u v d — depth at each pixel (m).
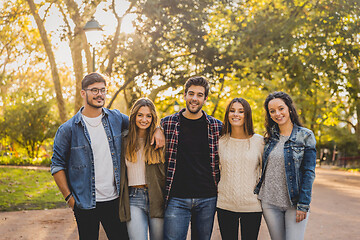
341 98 27.62
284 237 3.95
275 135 4.09
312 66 15.68
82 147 3.85
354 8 15.29
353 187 16.61
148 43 16.30
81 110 4.02
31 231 6.78
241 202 4.12
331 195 13.17
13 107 31.27
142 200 3.98
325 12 15.95
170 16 15.95
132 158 3.96
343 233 6.88
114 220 3.92
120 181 3.94
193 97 4.00
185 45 16.95
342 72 15.65
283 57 16.14
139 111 3.96
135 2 15.10
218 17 18.23
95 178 3.85
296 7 16.34
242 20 17.09
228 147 4.21
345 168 38.62
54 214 8.52
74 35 17.19
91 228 3.85
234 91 24.53
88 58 17.77
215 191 4.16
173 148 4.05
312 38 15.67
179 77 16.94
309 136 3.93
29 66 28.80
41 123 31.41
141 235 3.92
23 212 8.73
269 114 4.16
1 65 25.84
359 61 15.76
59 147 3.85
